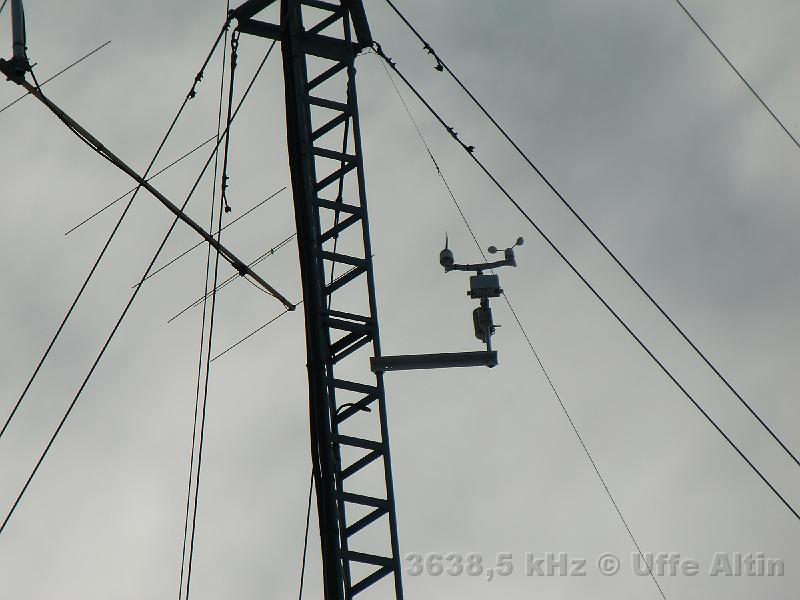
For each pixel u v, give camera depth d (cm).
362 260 8300
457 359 7906
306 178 8438
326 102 8688
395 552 7619
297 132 8488
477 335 8338
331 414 7900
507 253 8519
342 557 7575
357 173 8531
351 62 8831
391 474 7794
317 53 8838
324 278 8238
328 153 8556
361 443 7831
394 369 7900
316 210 8400
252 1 8894
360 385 7981
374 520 7700
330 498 7606
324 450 7700
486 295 8394
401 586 7550
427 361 7894
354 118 8675
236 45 8975
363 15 8794
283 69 8700
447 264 8488
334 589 7425
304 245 8181
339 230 8338
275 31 9000
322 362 7888
